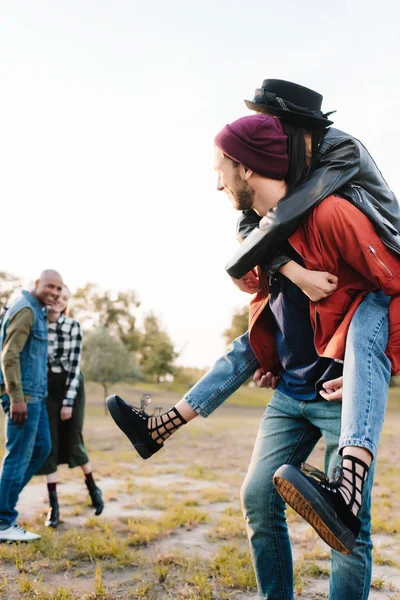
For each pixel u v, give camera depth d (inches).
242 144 90.4
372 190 90.4
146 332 3427.7
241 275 92.6
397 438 436.5
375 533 180.2
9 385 174.4
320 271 87.6
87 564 148.3
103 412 1398.9
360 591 90.6
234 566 143.3
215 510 210.4
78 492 242.4
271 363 101.9
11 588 130.4
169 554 153.3
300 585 131.8
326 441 93.7
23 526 186.2
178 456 353.1
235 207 96.3
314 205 85.6
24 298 183.0
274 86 95.3
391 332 84.6
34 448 186.2
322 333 88.9
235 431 496.4
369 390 79.0
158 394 2130.9
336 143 90.0
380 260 83.3
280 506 100.3
